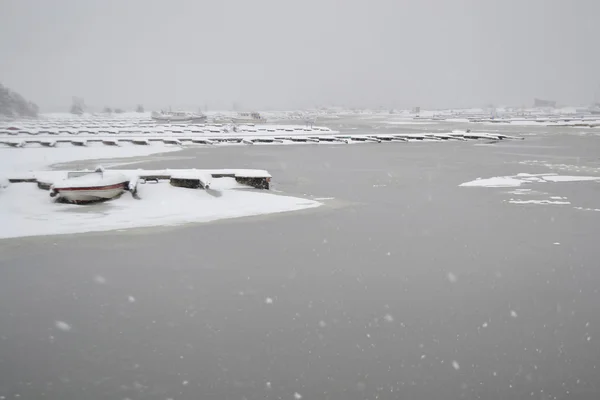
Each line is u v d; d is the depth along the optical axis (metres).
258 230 13.43
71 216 14.76
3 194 17.02
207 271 9.95
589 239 12.34
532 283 9.21
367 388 5.73
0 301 8.35
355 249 11.55
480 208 16.48
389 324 7.46
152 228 13.60
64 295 8.63
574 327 7.32
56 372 6.08
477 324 7.44
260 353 6.56
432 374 6.05
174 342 6.86
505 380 5.91
